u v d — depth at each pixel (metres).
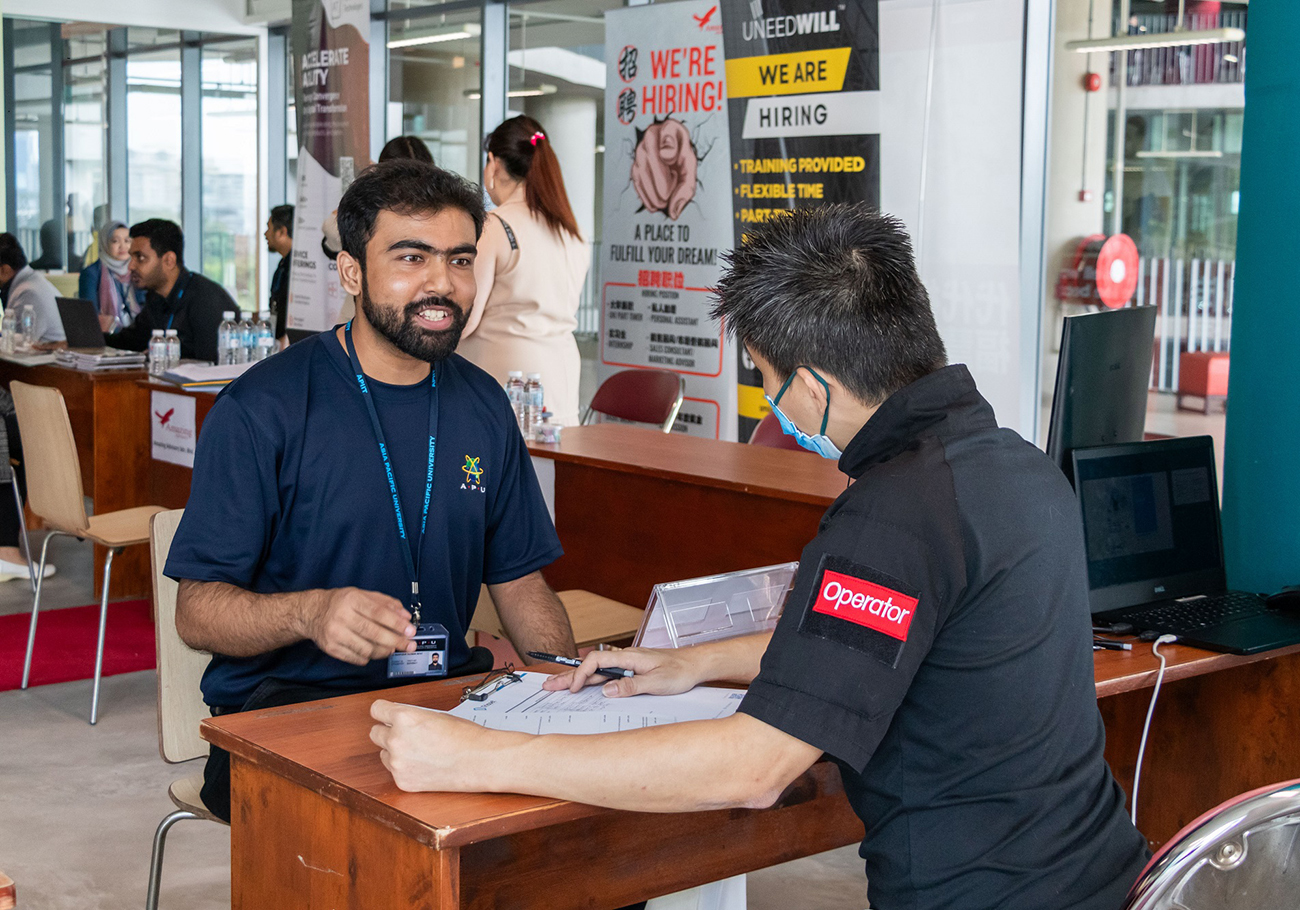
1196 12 4.49
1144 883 1.10
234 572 1.87
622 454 3.50
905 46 4.56
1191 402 4.75
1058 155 4.59
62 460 3.69
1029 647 1.23
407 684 1.96
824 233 1.34
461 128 7.89
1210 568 2.27
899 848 1.27
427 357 1.90
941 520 1.22
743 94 5.13
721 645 1.68
